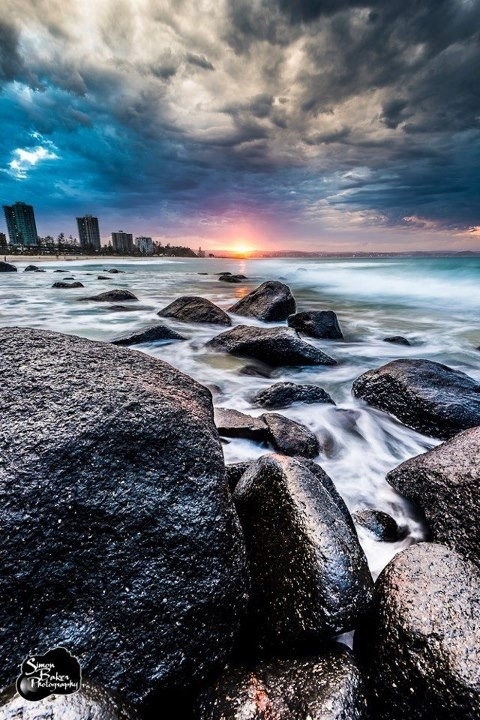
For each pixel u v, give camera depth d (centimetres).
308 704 168
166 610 194
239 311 1309
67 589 184
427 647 188
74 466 206
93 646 179
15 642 170
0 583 173
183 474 227
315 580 206
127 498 209
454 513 308
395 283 2578
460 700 171
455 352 956
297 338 823
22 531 183
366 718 173
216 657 198
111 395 245
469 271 2542
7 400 228
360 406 608
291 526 233
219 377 729
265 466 277
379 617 211
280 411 579
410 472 366
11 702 142
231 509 230
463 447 354
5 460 195
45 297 1812
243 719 164
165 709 188
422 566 232
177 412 251
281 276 3694
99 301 1631
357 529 342
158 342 906
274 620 212
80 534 194
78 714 139
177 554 205
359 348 987
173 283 2850
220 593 205
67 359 281
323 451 490
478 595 213
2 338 292
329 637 200
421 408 530
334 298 2053
